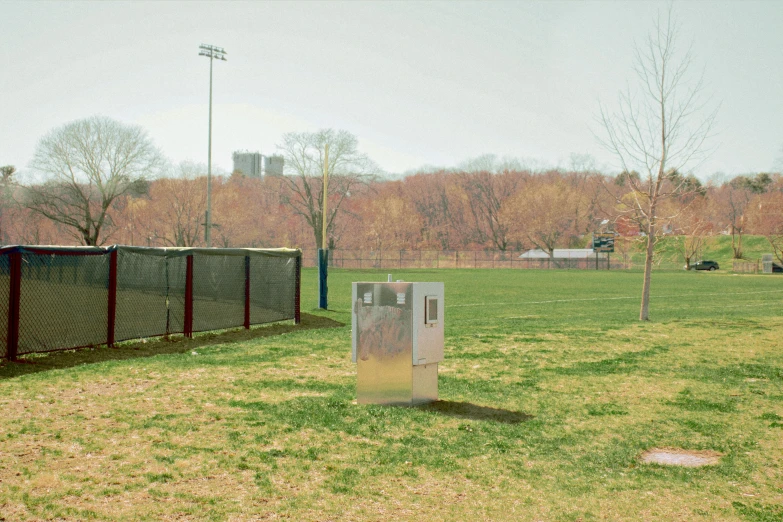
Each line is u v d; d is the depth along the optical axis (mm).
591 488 6062
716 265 88875
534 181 122688
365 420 8211
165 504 5469
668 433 7855
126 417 8195
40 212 76000
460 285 44594
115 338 14195
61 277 13031
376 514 5387
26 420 7973
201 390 9922
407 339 8867
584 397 9703
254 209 112562
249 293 18156
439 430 7832
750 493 5992
